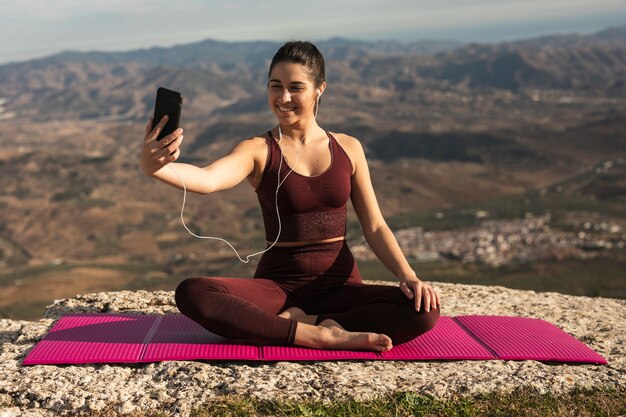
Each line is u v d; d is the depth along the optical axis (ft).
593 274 390.01
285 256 15.17
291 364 13.75
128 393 12.62
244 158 14.37
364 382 12.83
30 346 15.20
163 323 16.51
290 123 14.58
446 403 12.22
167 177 12.44
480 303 20.85
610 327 17.92
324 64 14.93
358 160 15.40
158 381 13.12
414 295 14.28
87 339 15.16
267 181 14.76
